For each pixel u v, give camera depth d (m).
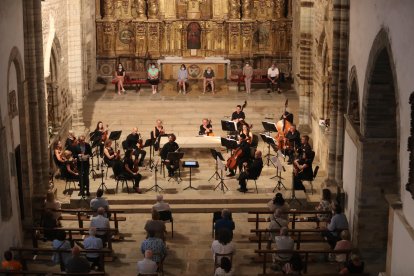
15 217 29.70
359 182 29.17
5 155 28.27
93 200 31.27
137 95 48.53
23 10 31.84
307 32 42.56
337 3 32.72
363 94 28.92
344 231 27.86
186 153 40.91
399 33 23.50
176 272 29.14
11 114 30.31
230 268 25.30
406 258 22.47
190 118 45.34
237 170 38.84
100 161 39.94
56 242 27.42
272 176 38.06
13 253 28.83
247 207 34.72
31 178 32.81
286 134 39.44
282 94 49.09
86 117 45.47
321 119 39.66
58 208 31.91
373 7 27.45
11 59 29.80
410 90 22.30
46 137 33.88
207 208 34.75
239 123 40.50
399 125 23.50
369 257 29.34
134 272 29.02
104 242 29.84
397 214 23.39
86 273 25.16
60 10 40.91
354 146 30.47
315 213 30.84
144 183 36.97
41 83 33.25
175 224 33.62
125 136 43.78
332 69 33.53
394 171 28.89
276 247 28.80
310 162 34.94
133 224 33.56
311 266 29.16
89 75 49.22
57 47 39.94
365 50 28.91
